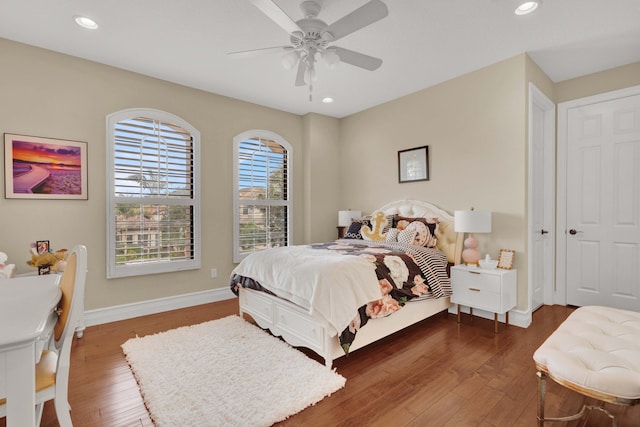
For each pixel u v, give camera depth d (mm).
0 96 2732
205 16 2428
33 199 2881
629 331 1687
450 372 2211
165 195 3652
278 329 2654
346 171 5082
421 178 3994
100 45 2873
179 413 1731
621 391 1286
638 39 2791
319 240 4945
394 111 4332
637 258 3201
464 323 3201
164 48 2924
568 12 2395
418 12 2383
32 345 977
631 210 3238
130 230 3398
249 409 1767
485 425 1662
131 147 3416
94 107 3184
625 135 3268
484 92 3369
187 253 3805
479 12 2389
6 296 1379
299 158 4957
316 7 2266
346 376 2164
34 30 2627
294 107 4633
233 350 2504
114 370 2242
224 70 3385
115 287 3312
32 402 977
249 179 4383
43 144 2912
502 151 3236
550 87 3627
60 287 1518
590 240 3500
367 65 2463
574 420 1696
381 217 3895
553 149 3697
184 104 3789
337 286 2203
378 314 2393
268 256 2891
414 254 3061
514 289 3074
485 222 3041
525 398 1902
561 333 1749
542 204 3711
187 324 3154
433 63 3266
